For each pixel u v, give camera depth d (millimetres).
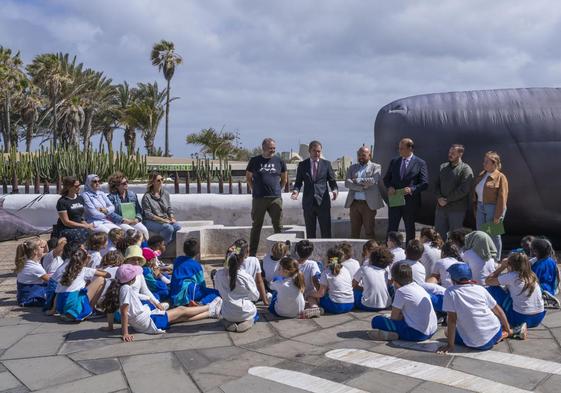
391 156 9312
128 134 54344
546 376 4152
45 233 12672
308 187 9094
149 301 5641
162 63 52688
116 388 4055
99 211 8312
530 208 8781
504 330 5031
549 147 8539
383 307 6148
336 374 4254
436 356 4637
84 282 5984
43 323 5809
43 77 46969
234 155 50875
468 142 8742
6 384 4148
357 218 9219
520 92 9148
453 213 8195
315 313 5906
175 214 12602
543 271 6117
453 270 4840
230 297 5453
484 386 3963
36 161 19625
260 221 8984
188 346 5012
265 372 4328
